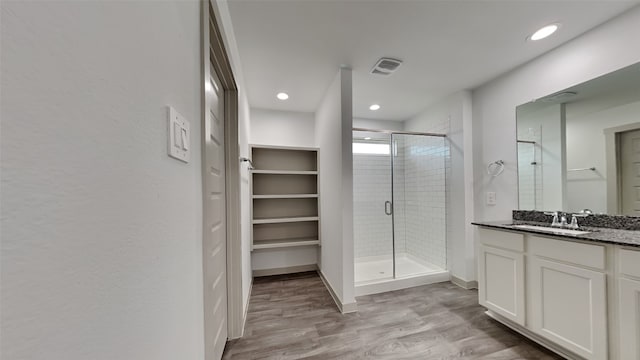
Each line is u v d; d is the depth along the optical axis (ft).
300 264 10.92
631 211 5.15
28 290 0.80
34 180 0.83
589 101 5.72
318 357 5.06
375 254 10.86
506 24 5.35
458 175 9.02
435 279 9.23
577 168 5.96
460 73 7.63
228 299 5.72
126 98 1.37
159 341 1.72
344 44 6.05
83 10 1.06
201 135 2.88
